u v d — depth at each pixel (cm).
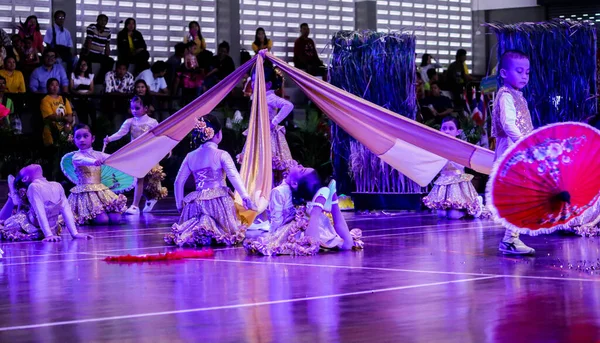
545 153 571
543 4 1950
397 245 742
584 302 450
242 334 389
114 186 1169
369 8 1928
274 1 1856
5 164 1312
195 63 1557
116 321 427
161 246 780
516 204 587
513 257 645
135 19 1706
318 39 1916
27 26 1484
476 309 436
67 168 1077
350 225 954
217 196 788
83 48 1536
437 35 2022
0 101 1347
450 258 645
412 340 370
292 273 582
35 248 779
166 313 444
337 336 381
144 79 1523
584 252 670
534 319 408
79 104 1446
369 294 488
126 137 1399
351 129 846
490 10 2034
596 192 590
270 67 920
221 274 584
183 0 1753
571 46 1080
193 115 909
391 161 830
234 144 1431
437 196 1056
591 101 1086
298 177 699
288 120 1524
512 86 665
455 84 1744
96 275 592
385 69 1162
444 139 795
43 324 424
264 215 921
